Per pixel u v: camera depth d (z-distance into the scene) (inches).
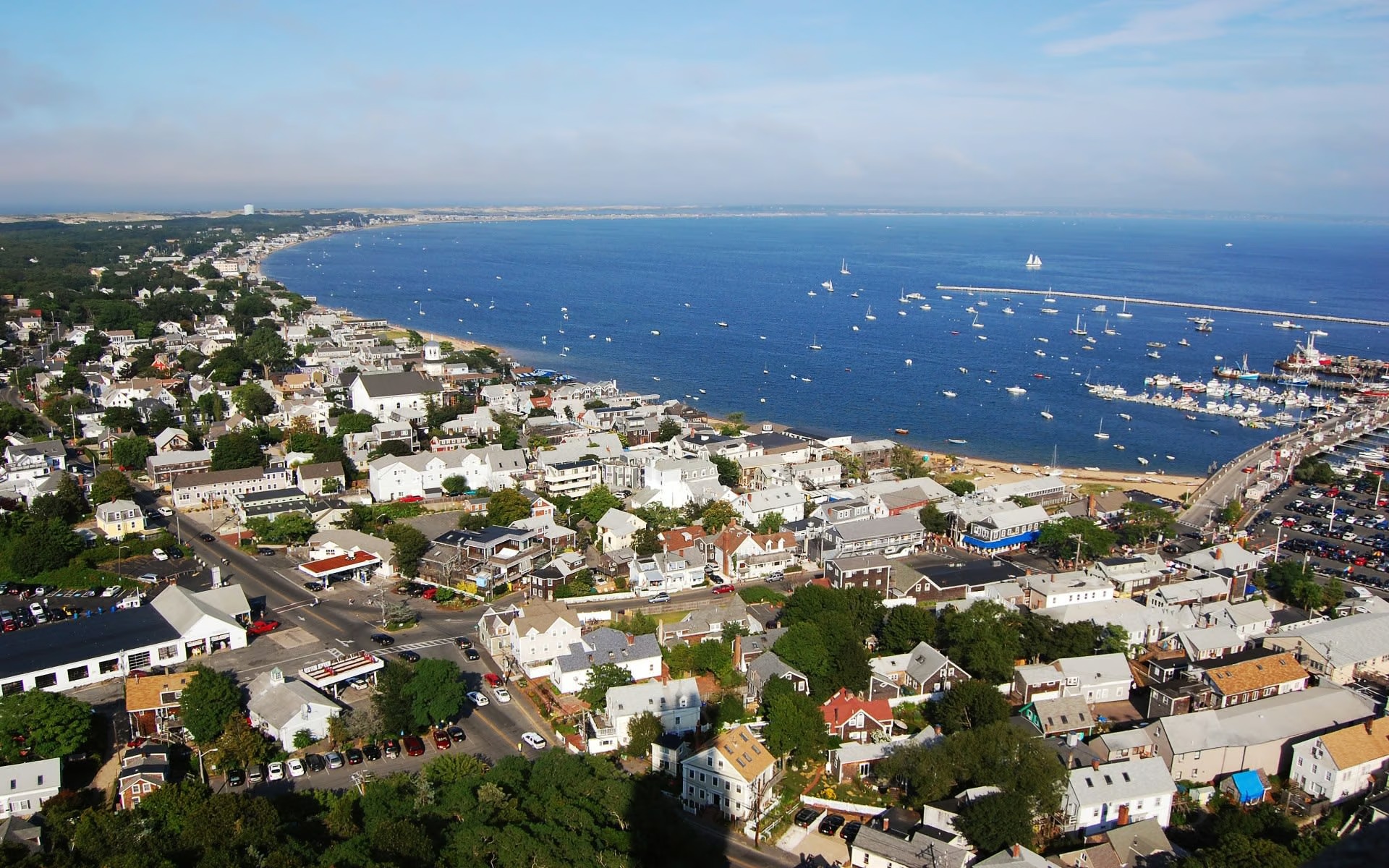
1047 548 7440.9
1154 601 6318.9
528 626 5374.0
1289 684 5162.4
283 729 4616.1
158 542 7239.2
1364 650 5541.3
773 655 5300.2
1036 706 4881.9
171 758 4493.1
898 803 4355.3
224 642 5639.8
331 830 3757.4
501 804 3858.3
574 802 3976.4
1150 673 5408.5
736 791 4173.2
